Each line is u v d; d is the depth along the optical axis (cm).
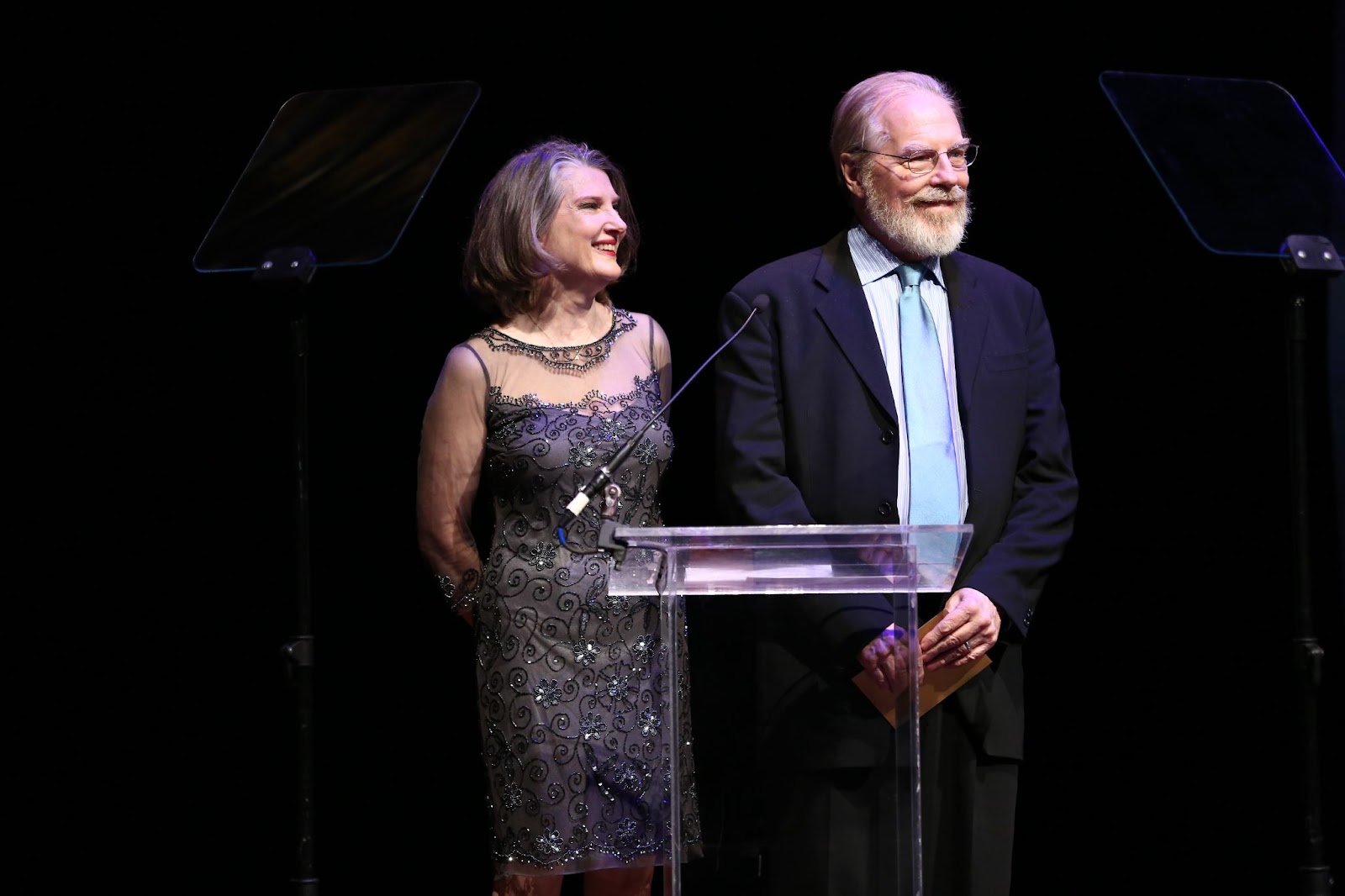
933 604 612
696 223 874
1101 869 890
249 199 655
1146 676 890
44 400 890
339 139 677
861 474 626
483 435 664
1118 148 867
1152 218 873
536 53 870
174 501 898
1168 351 880
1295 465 624
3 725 897
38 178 876
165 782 902
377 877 891
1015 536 620
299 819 613
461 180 878
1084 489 893
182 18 870
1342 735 865
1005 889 611
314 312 892
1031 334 661
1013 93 869
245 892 897
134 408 893
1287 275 622
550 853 629
